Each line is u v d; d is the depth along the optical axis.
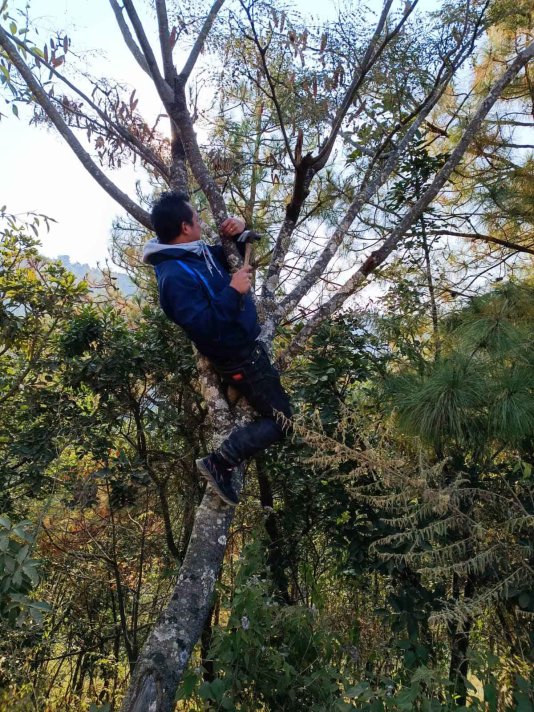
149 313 4.73
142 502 5.26
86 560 5.64
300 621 3.46
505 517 3.42
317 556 4.86
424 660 3.28
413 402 3.72
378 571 4.02
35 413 4.86
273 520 4.73
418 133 5.28
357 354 4.45
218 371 2.63
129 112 4.16
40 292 4.91
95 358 4.63
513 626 3.54
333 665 3.58
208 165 5.17
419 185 5.20
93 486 4.78
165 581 5.71
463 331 4.22
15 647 4.70
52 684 5.00
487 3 4.03
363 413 4.03
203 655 4.25
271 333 3.06
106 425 4.93
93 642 5.91
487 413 3.71
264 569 3.85
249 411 2.76
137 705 2.36
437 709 2.80
